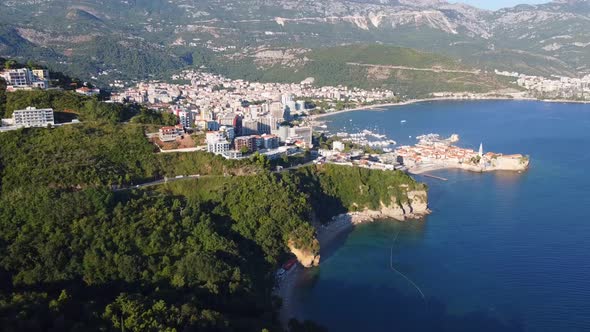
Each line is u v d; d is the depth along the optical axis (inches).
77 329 5979.3
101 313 6565.0
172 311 6668.3
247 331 6884.8
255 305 7790.4
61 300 6579.7
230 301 7687.0
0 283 7401.6
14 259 7741.1
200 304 7273.6
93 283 7677.2
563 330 7741.1
